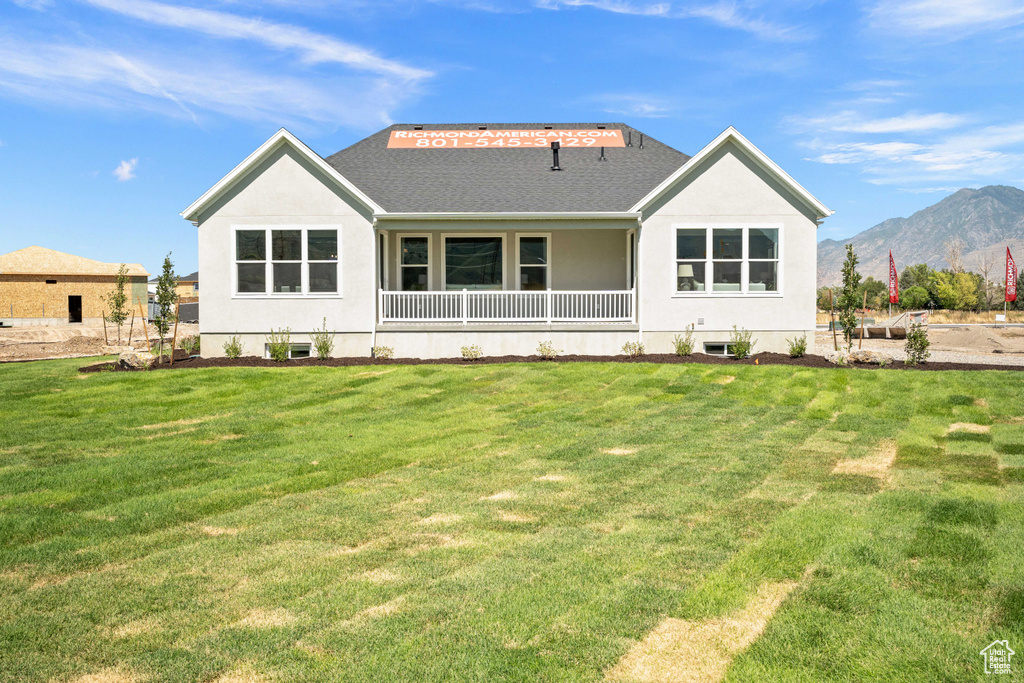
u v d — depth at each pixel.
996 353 25.81
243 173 19.64
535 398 14.64
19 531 7.02
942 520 6.96
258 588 5.60
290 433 11.79
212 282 19.83
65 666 4.46
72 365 20.03
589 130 26.80
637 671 4.34
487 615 5.07
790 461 9.66
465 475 9.14
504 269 22.33
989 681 4.14
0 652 4.64
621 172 23.08
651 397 14.66
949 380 15.59
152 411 13.59
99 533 6.98
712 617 5.00
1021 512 7.19
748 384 15.76
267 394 15.20
